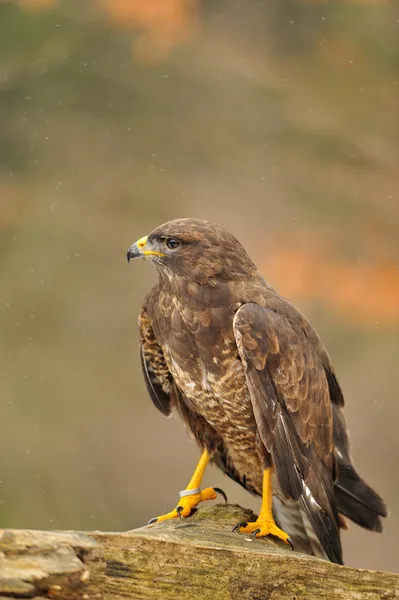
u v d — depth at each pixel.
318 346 7.72
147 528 6.61
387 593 5.87
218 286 7.46
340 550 7.21
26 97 15.32
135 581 5.43
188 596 5.55
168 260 7.54
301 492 7.14
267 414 7.14
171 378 7.91
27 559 5.09
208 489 7.34
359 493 7.65
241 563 5.68
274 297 7.54
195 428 7.81
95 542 5.33
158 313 7.63
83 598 5.18
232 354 7.34
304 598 5.79
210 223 7.72
